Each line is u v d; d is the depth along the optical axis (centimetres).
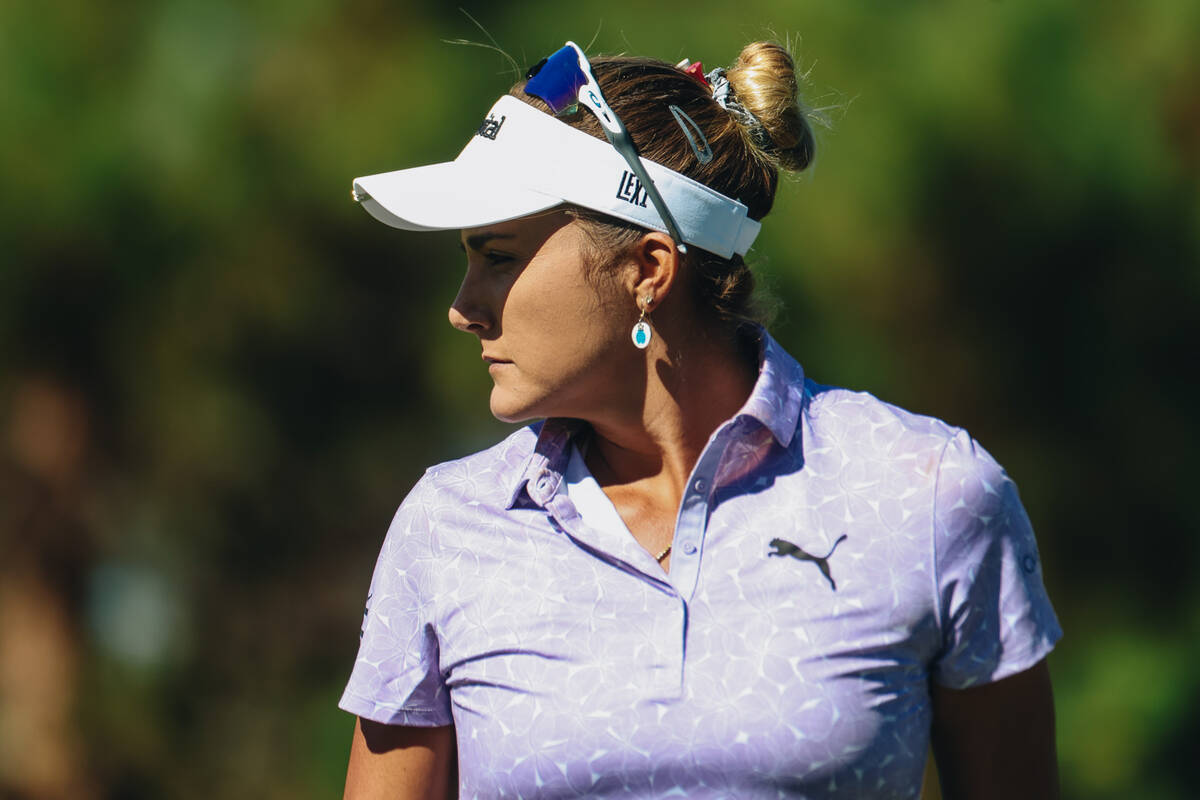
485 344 651
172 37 1812
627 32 1723
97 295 1853
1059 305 1888
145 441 1998
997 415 1950
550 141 633
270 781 2077
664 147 643
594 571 612
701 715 582
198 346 1922
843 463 618
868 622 592
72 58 1781
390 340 1986
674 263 638
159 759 2067
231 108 1792
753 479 617
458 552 636
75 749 2033
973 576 605
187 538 2089
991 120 1728
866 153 1692
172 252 1814
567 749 589
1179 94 1855
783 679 583
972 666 611
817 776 580
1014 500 624
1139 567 2050
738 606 595
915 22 1761
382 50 1838
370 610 664
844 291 1764
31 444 1984
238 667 2130
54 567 2053
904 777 597
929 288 1797
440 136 1775
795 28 1703
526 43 1788
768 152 684
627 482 665
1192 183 1858
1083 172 1784
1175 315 1912
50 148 1745
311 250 1873
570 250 632
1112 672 2005
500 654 612
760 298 688
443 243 1931
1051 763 641
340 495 2092
